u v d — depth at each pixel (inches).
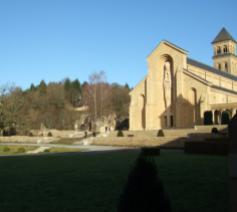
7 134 3705.7
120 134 2674.7
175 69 2962.6
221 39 4776.1
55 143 2743.6
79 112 4864.7
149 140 2085.4
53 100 5088.6
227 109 2618.1
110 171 758.5
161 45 3085.6
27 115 4010.8
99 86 4441.4
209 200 452.1
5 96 3700.8
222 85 3358.8
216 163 880.3
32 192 539.5
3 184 617.6
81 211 415.2
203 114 2669.8
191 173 689.0
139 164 252.1
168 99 3002.0
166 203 244.7
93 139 2524.6
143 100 3186.5
